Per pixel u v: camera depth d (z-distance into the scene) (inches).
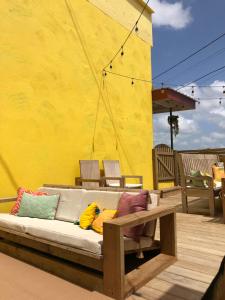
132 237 100.3
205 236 145.2
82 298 85.5
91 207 112.0
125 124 273.0
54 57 202.7
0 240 130.3
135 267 103.8
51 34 201.5
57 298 85.5
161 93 316.8
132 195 109.7
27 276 100.9
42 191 150.3
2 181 165.8
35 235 109.1
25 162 178.9
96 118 237.8
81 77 224.8
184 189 203.5
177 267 106.5
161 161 318.3
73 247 95.8
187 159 212.5
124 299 85.2
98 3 247.9
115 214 106.0
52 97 199.5
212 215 191.2
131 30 289.7
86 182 215.0
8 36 173.8
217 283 63.8
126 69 279.0
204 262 111.1
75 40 221.3
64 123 207.3
